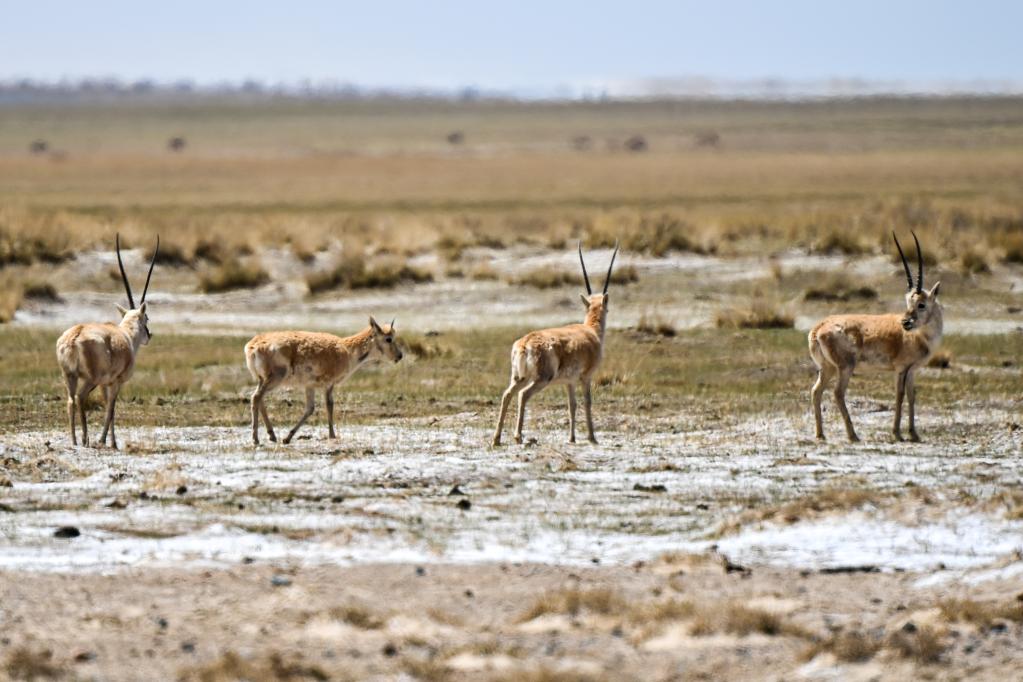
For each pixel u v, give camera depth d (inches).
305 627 1537.9
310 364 2748.5
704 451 2618.1
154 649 1465.3
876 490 2183.8
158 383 3545.8
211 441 2736.2
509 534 1940.2
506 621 1566.2
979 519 1974.7
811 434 2859.3
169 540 1891.0
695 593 1658.5
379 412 3186.5
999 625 1524.4
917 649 1443.2
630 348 4111.7
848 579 1718.8
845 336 2795.3
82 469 2377.0
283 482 2262.6
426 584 1689.2
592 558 1820.9
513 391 2723.9
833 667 1422.2
